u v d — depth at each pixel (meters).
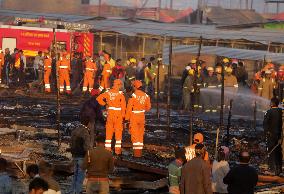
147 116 44.31
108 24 75.75
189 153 21.91
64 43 64.31
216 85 47.03
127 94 30.97
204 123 41.16
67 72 54.28
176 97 55.88
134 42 75.94
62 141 32.34
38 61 60.16
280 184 25.16
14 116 40.69
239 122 43.66
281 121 27.20
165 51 65.25
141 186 24.36
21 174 25.41
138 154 28.81
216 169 21.61
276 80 51.00
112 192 23.70
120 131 28.64
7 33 63.22
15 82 60.28
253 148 32.47
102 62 57.69
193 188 18.52
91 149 19.92
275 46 67.81
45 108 45.09
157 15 129.25
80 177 22.77
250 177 18.72
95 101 27.86
